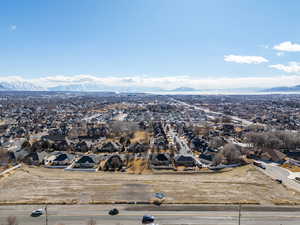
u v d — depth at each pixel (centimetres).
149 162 8506
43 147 10288
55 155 9225
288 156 9244
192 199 5234
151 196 5381
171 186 6016
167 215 4581
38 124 16962
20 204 4972
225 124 16538
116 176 6888
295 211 4784
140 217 4519
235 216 4578
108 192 5597
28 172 7125
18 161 8512
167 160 8425
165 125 17175
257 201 5169
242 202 5112
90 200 5156
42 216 4525
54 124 17150
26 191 5625
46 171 7412
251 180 6538
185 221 4388
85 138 12675
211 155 8950
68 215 4559
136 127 15188
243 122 18912
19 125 16350
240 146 10000
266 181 6469
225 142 11044
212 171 7675
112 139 12506
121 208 4841
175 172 7512
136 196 5375
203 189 5828
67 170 7650
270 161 8688
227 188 5916
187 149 10575
